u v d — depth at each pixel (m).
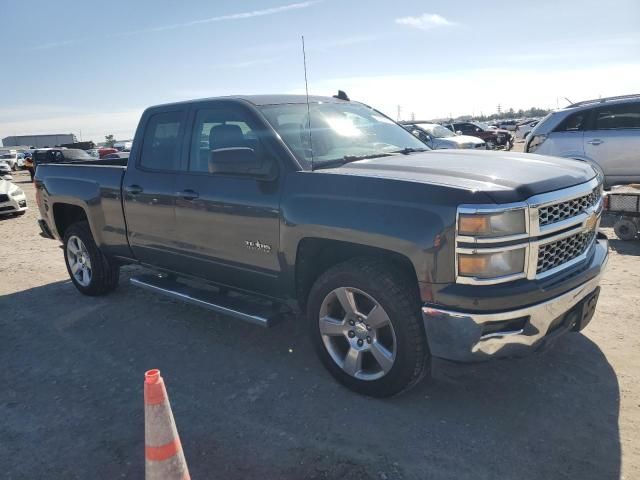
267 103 3.96
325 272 3.36
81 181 5.24
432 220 2.77
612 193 6.99
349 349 3.36
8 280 6.64
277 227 3.48
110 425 3.21
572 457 2.67
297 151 3.58
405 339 3.00
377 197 3.00
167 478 2.07
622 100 8.79
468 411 3.12
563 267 3.03
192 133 4.18
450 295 2.76
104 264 5.44
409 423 3.03
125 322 4.88
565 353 3.75
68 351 4.32
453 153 3.84
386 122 4.70
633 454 2.66
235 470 2.71
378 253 3.15
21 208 12.66
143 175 4.54
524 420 3.00
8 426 3.25
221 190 3.83
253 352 4.11
